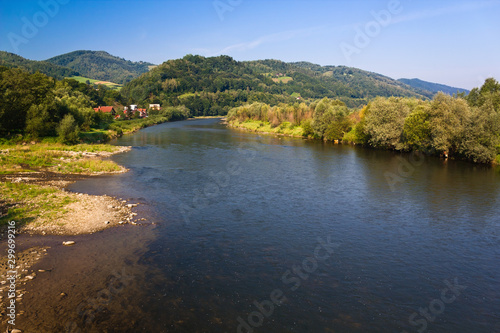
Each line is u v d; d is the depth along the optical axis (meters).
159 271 17.97
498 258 20.89
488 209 30.41
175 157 57.84
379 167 51.47
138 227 24.25
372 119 71.25
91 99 161.38
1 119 59.94
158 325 13.57
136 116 163.50
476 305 15.94
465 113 56.66
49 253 19.36
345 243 22.69
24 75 71.75
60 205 27.67
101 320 13.66
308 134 100.38
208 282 17.08
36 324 13.14
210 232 23.89
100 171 44.00
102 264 18.42
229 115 170.12
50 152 52.88
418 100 75.56
